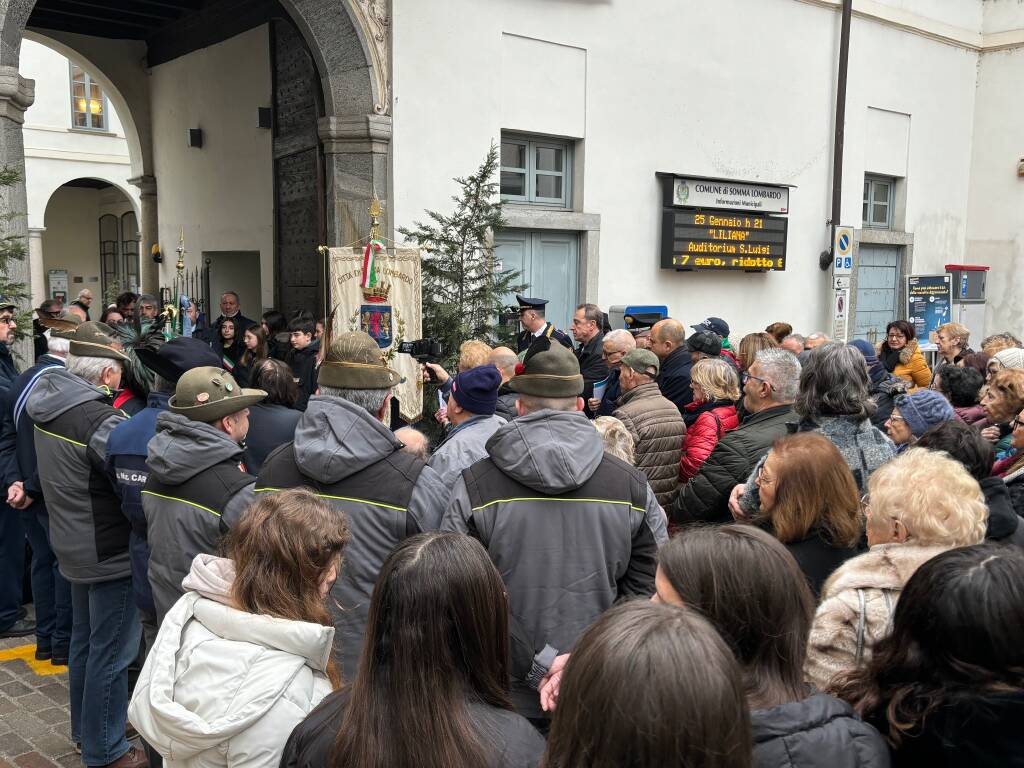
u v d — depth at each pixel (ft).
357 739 4.70
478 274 22.53
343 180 23.36
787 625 4.90
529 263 27.37
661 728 3.48
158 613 8.87
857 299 37.60
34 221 65.57
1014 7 39.65
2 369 16.30
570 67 27.07
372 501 8.23
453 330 21.54
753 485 9.73
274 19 29.40
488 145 25.40
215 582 6.11
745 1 31.48
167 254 39.40
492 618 5.00
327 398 8.57
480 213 22.56
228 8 32.32
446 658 4.79
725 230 31.22
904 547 6.63
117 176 69.26
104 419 10.82
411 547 5.04
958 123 40.50
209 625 5.93
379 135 23.11
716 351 18.24
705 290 31.68
